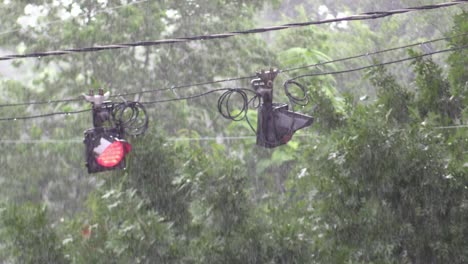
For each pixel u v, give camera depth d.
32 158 63.38
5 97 64.94
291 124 27.62
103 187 37.56
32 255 34.97
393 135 31.14
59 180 63.41
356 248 31.39
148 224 34.28
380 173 30.98
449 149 31.88
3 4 66.69
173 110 65.44
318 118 34.59
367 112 32.00
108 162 28.14
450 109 35.22
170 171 37.19
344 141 31.20
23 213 35.19
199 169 34.72
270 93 27.75
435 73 35.56
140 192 37.22
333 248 31.84
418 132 31.48
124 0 66.81
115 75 65.50
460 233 30.88
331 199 31.61
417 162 30.88
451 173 30.66
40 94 64.81
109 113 28.81
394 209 31.22
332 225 31.67
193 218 36.69
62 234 36.50
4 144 63.38
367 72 36.16
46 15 66.44
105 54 64.88
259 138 27.70
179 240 34.78
